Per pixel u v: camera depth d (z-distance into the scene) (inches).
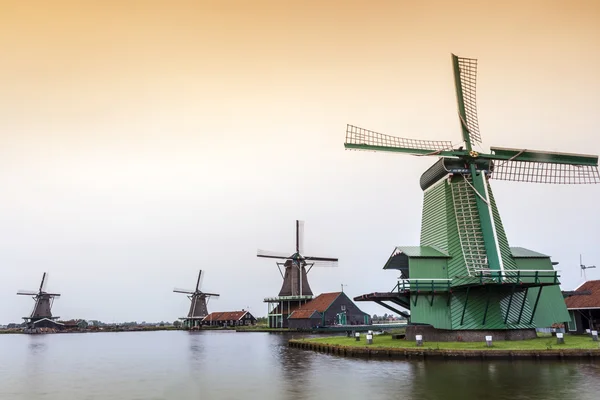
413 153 1275.8
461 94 1350.9
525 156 1291.8
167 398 706.8
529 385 657.0
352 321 3097.9
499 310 1152.2
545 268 1288.1
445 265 1198.3
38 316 4357.8
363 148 1264.8
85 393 768.3
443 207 1264.8
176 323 6496.1
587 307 1401.3
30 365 1246.9
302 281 3361.2
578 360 874.1
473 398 588.1
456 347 1011.9
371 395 638.5
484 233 1198.3
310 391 696.4
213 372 990.4
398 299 1288.1
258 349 1601.9
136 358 1413.6
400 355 1037.2
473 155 1259.2
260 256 3262.8
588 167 1295.5
